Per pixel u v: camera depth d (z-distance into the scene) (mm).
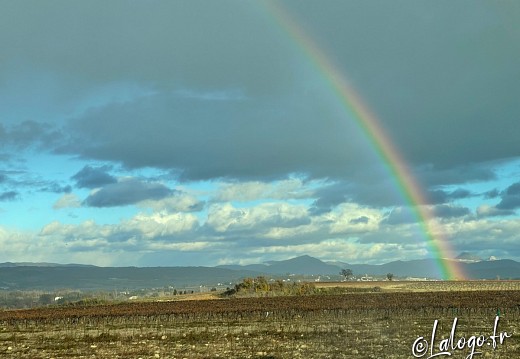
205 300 144125
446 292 140750
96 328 80750
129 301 161625
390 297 120750
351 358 43156
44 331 78625
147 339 61750
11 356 51281
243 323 79438
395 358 42969
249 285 176875
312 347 50031
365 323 72000
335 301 112750
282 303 112812
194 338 60625
